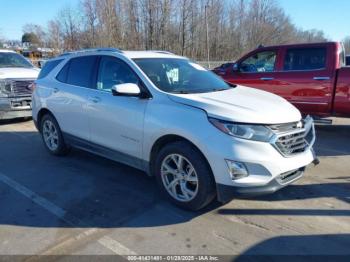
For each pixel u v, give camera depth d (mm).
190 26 47344
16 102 9000
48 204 4477
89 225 3957
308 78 7898
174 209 4293
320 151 6727
